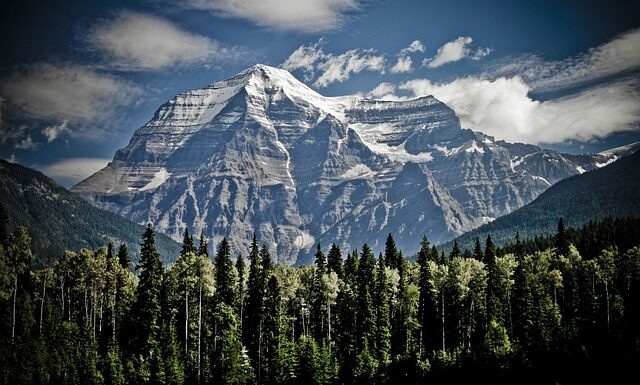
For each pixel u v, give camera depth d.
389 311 174.00
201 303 158.50
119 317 165.25
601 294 187.00
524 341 163.25
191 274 152.50
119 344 156.12
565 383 150.62
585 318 177.00
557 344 160.50
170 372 144.38
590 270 191.88
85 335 155.25
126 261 180.88
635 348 157.88
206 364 149.38
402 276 185.88
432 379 156.25
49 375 142.25
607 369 153.62
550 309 167.75
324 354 153.38
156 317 152.00
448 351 165.00
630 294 189.62
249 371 150.25
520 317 169.88
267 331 158.12
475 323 172.88
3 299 148.50
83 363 145.50
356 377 154.50
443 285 174.62
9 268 147.00
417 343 171.00
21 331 150.00
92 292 167.62
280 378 151.00
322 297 172.38
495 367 155.88
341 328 166.25
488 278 177.62
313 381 150.25
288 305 177.38
